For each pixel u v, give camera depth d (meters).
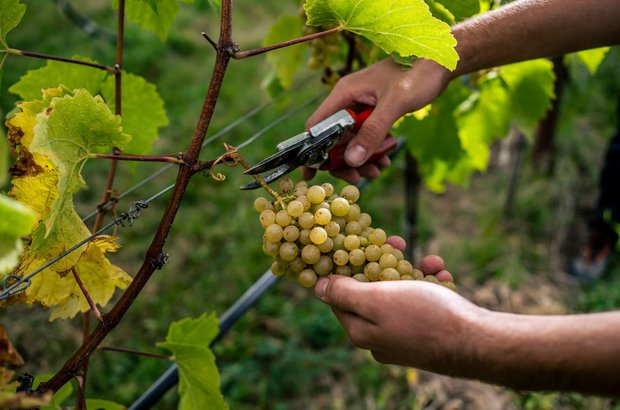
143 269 1.14
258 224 4.12
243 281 3.70
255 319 3.52
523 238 4.10
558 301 3.71
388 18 1.16
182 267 3.83
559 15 1.49
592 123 4.90
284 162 1.32
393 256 1.22
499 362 1.04
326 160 1.51
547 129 4.20
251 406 3.09
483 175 4.75
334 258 1.21
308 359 3.22
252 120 5.06
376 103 1.46
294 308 3.62
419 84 1.42
